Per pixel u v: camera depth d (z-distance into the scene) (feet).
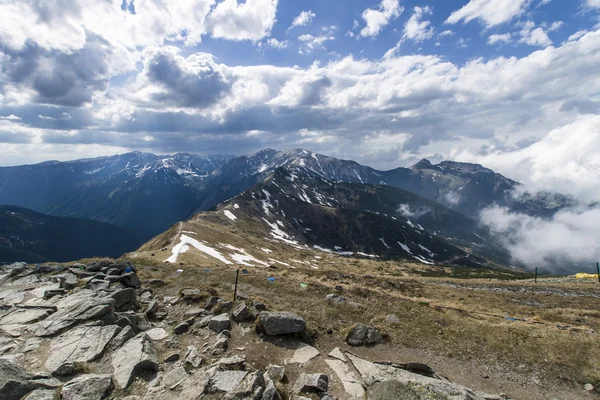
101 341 55.77
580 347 67.51
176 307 82.43
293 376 52.65
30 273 101.60
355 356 60.64
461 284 176.24
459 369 63.67
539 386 58.59
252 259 296.51
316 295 102.32
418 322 81.76
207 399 42.19
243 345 61.87
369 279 159.43
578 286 168.76
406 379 51.26
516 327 79.05
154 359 53.16
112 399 41.91
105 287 85.05
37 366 48.26
